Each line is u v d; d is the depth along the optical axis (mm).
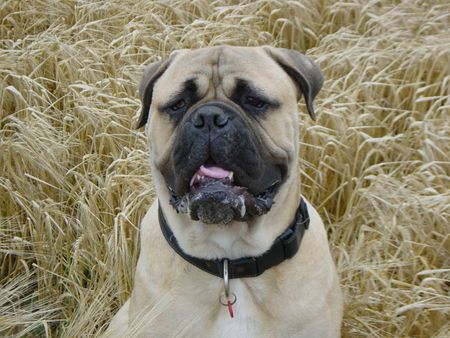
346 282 1789
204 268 1430
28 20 2516
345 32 2465
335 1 2668
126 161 1927
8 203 1947
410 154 2061
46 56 2281
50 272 1812
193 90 1398
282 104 1415
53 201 1905
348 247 1904
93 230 1844
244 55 1419
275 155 1406
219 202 1339
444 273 1822
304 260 1459
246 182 1363
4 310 1707
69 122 2117
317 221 1552
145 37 2354
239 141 1339
